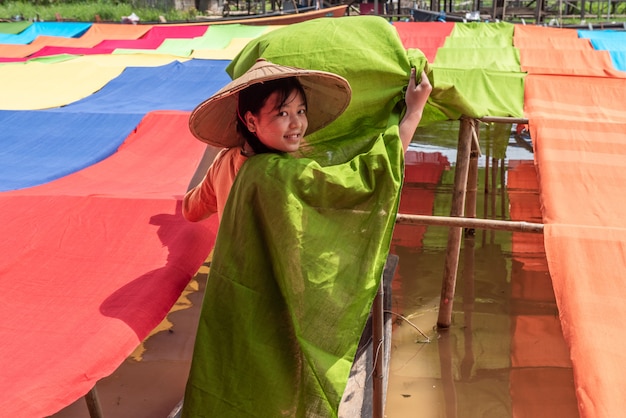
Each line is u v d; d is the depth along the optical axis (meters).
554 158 4.59
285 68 2.56
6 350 2.82
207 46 12.48
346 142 3.12
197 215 3.26
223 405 2.62
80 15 24.22
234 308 2.61
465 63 7.93
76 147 5.81
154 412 4.95
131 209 4.02
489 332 6.14
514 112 5.61
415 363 5.70
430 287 7.05
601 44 9.21
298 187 2.50
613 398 2.66
